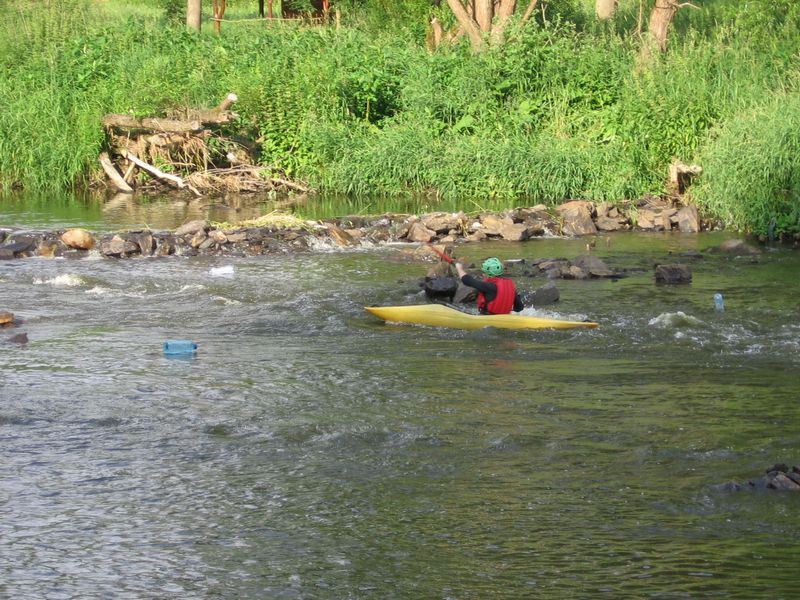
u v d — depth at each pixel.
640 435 14.56
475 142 40.59
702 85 38.88
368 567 10.85
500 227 32.12
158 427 15.16
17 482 13.16
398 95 45.06
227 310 22.61
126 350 19.33
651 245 30.69
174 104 42.34
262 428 15.08
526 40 44.75
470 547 11.27
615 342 19.72
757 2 44.31
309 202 38.66
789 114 33.34
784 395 16.28
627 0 60.06
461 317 21.03
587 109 42.88
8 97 42.81
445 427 15.02
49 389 16.91
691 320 20.98
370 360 18.61
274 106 42.94
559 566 10.76
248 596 10.31
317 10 65.81
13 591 10.47
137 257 28.80
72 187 41.19
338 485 13.02
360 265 27.59
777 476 12.73
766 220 31.95
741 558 10.86
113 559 11.12
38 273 26.27
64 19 49.06
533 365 18.22
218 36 50.62
